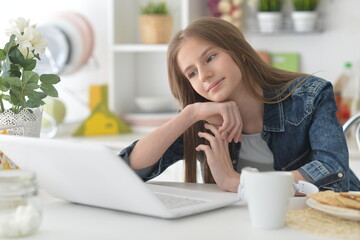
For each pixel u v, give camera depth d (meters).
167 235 1.14
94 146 1.20
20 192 1.11
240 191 1.21
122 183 1.23
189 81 1.87
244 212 1.32
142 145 1.74
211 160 1.65
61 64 3.49
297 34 3.51
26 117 1.67
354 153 2.78
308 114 1.77
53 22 3.56
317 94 1.77
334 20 3.44
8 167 1.59
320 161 1.64
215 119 1.78
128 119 3.65
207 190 1.63
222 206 1.36
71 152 1.23
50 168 1.34
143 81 3.87
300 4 3.36
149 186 1.60
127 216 1.29
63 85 3.96
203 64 1.74
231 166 1.66
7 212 1.12
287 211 1.29
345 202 1.24
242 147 1.91
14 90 1.65
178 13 3.74
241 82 1.84
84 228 1.20
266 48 3.57
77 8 3.91
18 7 3.91
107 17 3.85
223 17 3.52
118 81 3.69
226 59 1.75
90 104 3.59
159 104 3.65
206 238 1.11
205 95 1.77
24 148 1.32
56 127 3.38
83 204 1.43
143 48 3.54
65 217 1.29
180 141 1.91
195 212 1.29
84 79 3.93
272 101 1.83
